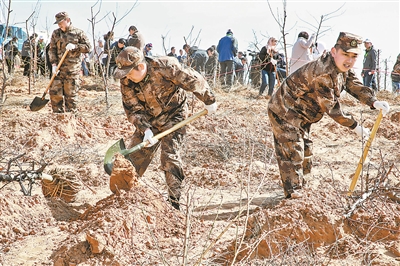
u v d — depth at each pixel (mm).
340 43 5105
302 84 5438
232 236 4855
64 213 5586
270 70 13789
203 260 4250
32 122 9375
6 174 5148
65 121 9133
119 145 5625
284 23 10445
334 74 5180
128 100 5625
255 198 6238
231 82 15555
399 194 5191
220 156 8125
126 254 4391
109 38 12578
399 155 8430
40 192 6082
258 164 7656
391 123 10609
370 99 5332
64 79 10281
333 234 4508
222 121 10031
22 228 5129
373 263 4191
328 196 4895
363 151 5203
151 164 7734
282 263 4090
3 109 11227
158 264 4254
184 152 8156
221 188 6688
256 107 11914
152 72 5445
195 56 15875
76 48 10188
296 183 5590
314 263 4168
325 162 8016
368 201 4910
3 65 11258
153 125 5762
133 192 5090
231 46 15602
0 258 4480
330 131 10211
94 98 13273
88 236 4324
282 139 5621
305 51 12039
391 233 4516
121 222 4570
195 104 11719
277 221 4484
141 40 12023
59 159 7828
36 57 15852
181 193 5797
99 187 6660
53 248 4625
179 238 4762
